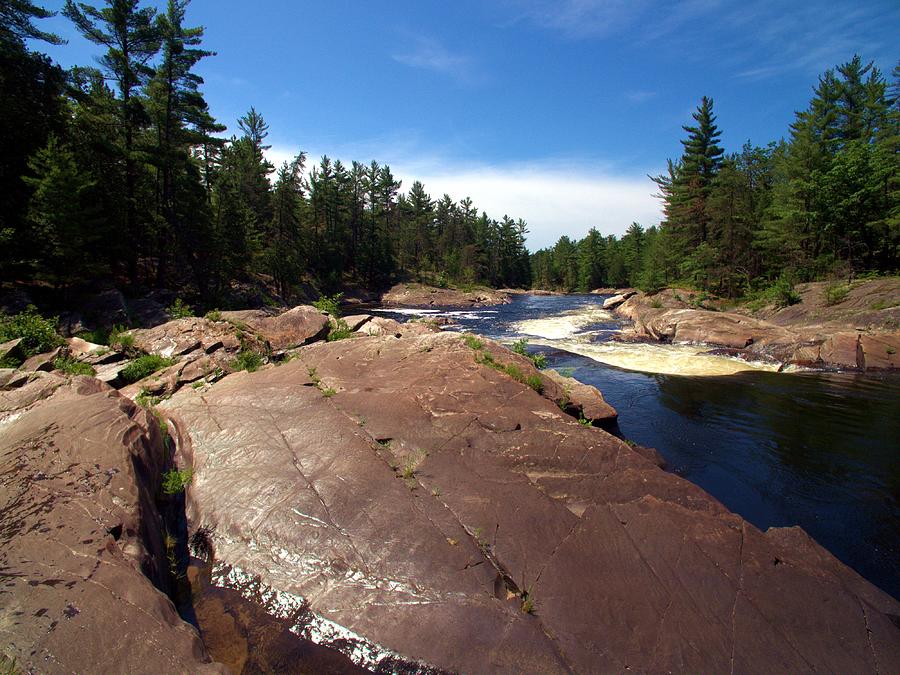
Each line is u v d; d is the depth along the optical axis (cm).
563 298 6744
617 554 490
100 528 420
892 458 914
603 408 948
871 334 1698
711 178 4269
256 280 4125
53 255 1958
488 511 546
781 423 1106
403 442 683
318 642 419
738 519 559
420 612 427
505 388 852
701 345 2069
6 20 2158
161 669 300
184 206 2864
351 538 507
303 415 755
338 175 6266
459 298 5853
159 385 992
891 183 2747
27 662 288
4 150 2109
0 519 421
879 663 400
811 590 465
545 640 399
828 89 3434
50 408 638
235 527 543
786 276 3069
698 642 404
